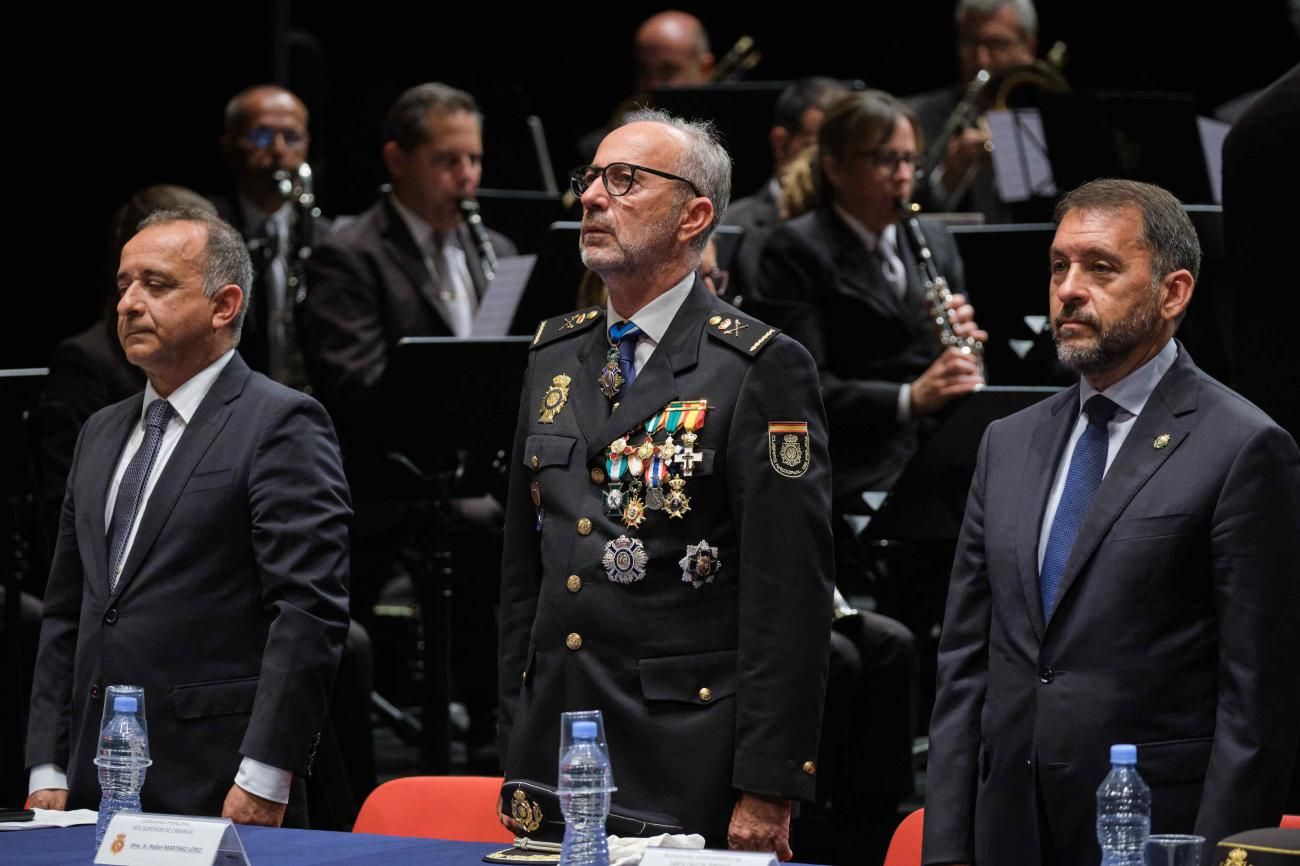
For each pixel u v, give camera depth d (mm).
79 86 29828
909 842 12078
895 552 20734
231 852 10188
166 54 30172
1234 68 34062
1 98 29422
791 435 12008
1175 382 11484
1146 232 11484
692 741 11727
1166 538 11000
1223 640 10789
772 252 21125
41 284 29797
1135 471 11266
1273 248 13820
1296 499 10992
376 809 12914
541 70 35875
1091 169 22047
